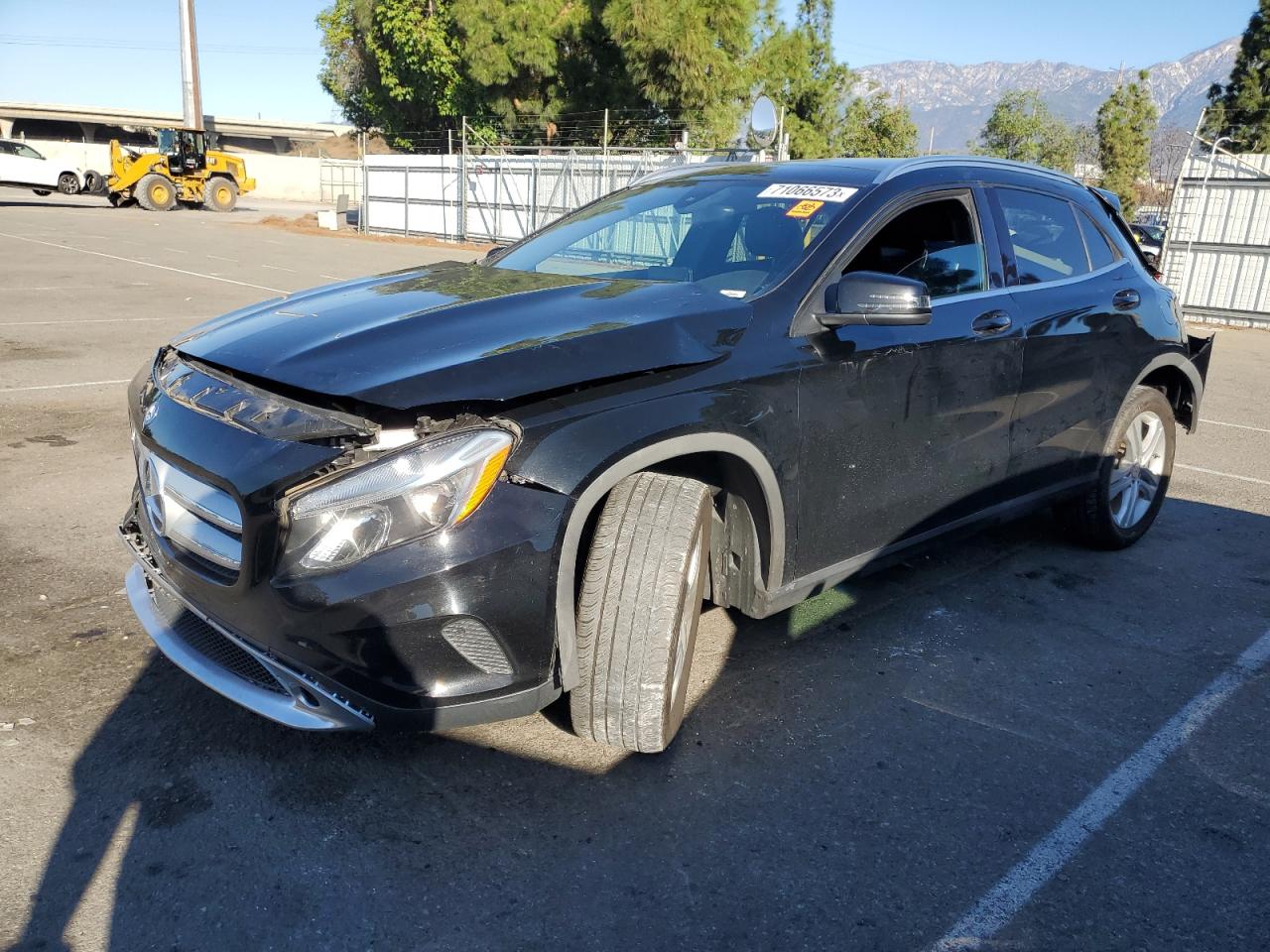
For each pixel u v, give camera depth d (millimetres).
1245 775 2973
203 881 2336
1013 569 4566
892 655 3635
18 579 3936
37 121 55656
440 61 32531
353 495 2332
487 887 2363
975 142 48219
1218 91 42312
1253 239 16719
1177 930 2318
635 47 25969
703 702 3248
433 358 2559
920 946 2238
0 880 2301
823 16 31719
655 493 2695
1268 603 4277
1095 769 2975
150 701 3088
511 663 2492
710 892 2377
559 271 3773
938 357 3508
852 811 2713
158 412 2781
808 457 3107
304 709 2504
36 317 10898
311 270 17891
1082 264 4406
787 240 3389
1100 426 4438
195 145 35969
